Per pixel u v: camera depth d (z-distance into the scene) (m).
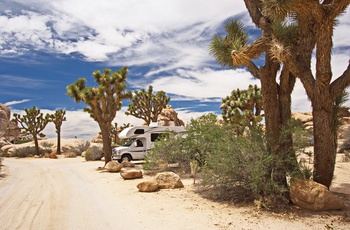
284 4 5.73
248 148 7.25
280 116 7.37
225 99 25.84
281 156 6.84
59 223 6.10
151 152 14.45
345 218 5.89
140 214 6.71
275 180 6.93
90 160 25.58
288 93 7.50
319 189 6.46
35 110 36.84
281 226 5.50
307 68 6.98
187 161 13.68
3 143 45.19
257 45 6.77
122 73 18.70
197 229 5.46
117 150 20.17
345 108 8.00
